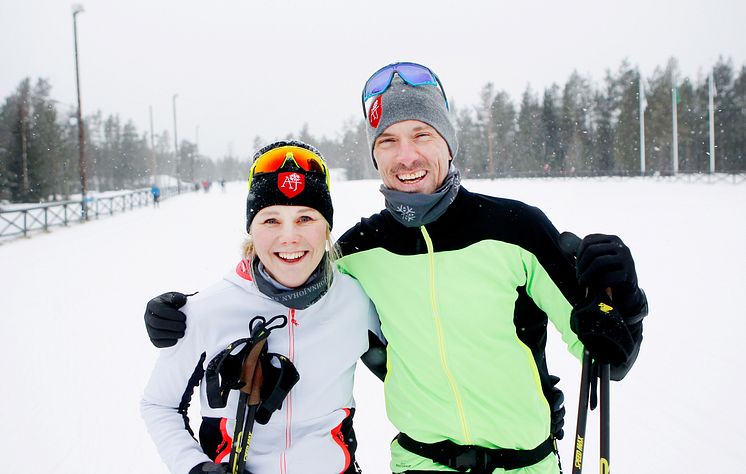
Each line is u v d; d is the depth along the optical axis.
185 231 13.67
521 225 1.56
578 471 1.46
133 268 8.32
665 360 3.78
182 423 1.57
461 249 1.56
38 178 38.25
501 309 1.58
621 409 3.18
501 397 1.59
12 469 2.80
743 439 2.77
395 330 1.67
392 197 1.58
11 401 3.62
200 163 97.25
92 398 3.64
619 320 1.28
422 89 1.67
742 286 5.41
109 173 67.81
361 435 3.07
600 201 15.82
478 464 1.60
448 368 1.59
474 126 62.47
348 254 1.78
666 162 47.59
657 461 2.63
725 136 47.34
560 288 1.51
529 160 55.62
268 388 1.42
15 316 5.70
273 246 1.51
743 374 3.49
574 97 53.84
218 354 1.46
